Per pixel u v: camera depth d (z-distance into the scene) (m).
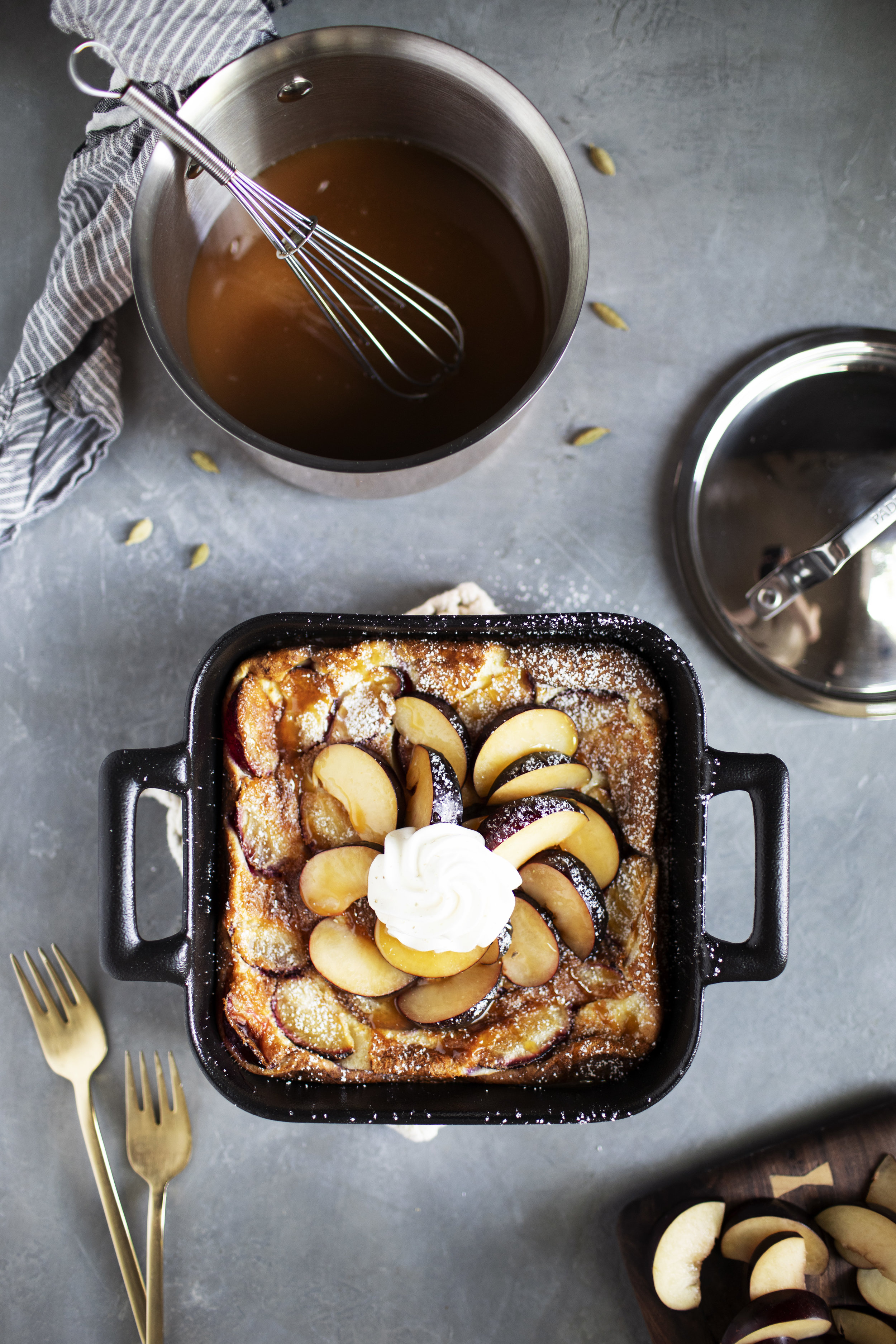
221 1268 0.84
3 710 0.86
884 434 0.85
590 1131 0.85
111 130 0.82
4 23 0.86
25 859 0.85
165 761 0.75
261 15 0.79
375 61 0.76
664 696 0.78
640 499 0.86
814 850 0.86
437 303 0.77
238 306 0.80
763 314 0.87
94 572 0.86
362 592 0.86
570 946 0.76
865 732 0.86
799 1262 0.80
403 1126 0.84
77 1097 0.84
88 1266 0.84
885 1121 0.83
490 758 0.77
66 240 0.83
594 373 0.86
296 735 0.77
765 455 0.85
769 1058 0.85
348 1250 0.84
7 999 0.85
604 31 0.86
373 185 0.80
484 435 0.76
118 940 0.75
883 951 0.86
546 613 0.83
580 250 0.77
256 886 0.77
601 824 0.77
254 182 0.76
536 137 0.76
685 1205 0.82
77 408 0.85
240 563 0.86
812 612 0.85
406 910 0.74
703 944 0.76
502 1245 0.85
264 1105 0.75
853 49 0.87
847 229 0.87
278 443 0.80
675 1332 0.81
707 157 0.87
